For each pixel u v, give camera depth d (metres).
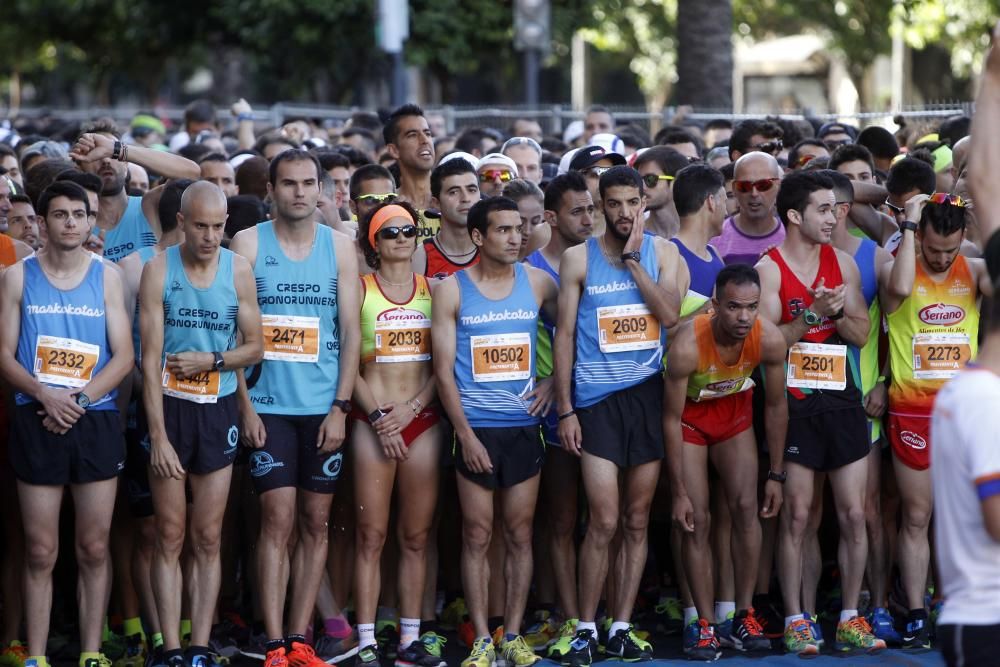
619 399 20.91
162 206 22.41
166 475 19.70
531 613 23.80
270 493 20.28
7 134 40.62
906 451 21.70
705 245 22.78
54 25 91.38
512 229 20.55
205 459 19.95
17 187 26.52
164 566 20.03
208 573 20.28
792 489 21.69
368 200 23.52
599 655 21.56
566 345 20.98
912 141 34.78
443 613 23.97
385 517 20.97
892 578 23.64
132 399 21.11
